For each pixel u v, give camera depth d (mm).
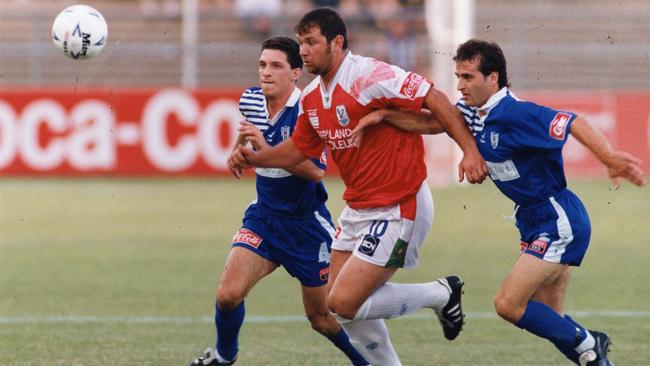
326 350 27047
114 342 27703
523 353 26734
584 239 21516
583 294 35531
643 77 76312
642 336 28688
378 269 22266
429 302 23438
